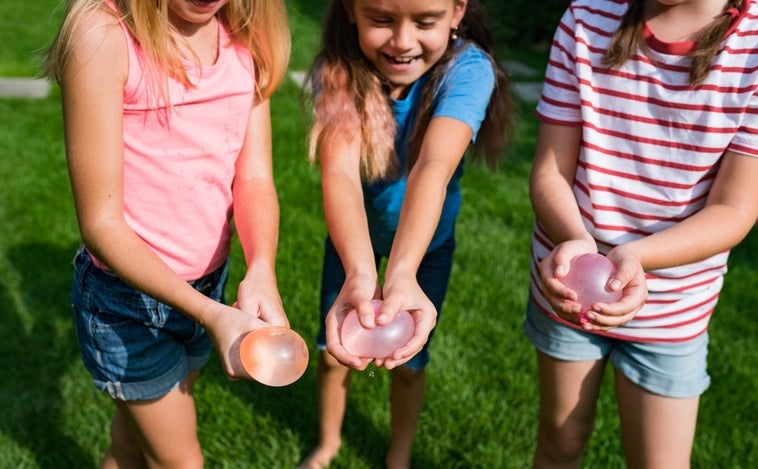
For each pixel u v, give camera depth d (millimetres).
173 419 2143
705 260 2090
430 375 3166
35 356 3240
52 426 2896
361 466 2818
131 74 1806
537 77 7480
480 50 2334
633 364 2154
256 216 2074
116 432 2361
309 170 4973
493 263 4008
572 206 2088
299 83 6938
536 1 8781
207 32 1979
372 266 1968
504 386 3148
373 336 1709
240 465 2764
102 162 1771
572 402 2258
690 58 1931
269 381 1539
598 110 2061
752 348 3414
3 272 3783
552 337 2215
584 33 2078
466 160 2777
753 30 1900
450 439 2906
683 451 2170
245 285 1923
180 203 1990
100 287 2025
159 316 2037
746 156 1925
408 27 2086
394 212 2463
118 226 1786
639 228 2086
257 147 2156
